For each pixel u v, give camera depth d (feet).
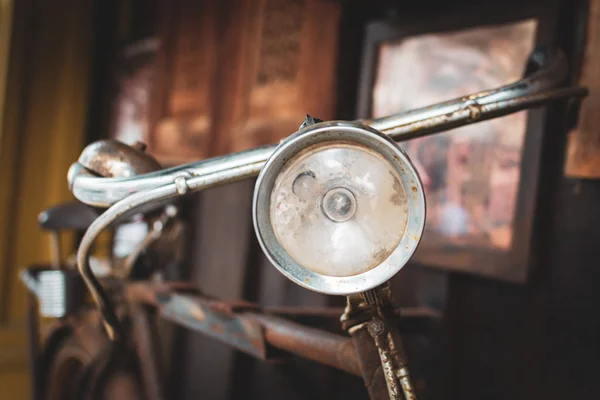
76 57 10.73
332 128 2.23
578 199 4.39
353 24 6.19
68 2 10.72
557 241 4.53
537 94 3.06
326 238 2.30
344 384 6.13
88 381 5.42
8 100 10.38
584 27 4.09
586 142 3.97
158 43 9.10
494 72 4.84
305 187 2.29
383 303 2.85
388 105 5.65
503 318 4.91
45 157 10.71
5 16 10.34
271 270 7.14
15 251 10.53
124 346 5.27
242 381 7.51
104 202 2.95
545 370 4.58
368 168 2.27
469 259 4.92
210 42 7.84
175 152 8.38
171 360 8.59
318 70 6.19
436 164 5.20
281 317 4.55
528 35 4.62
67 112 10.68
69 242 10.58
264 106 6.82
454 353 5.24
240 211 7.45
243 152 2.70
